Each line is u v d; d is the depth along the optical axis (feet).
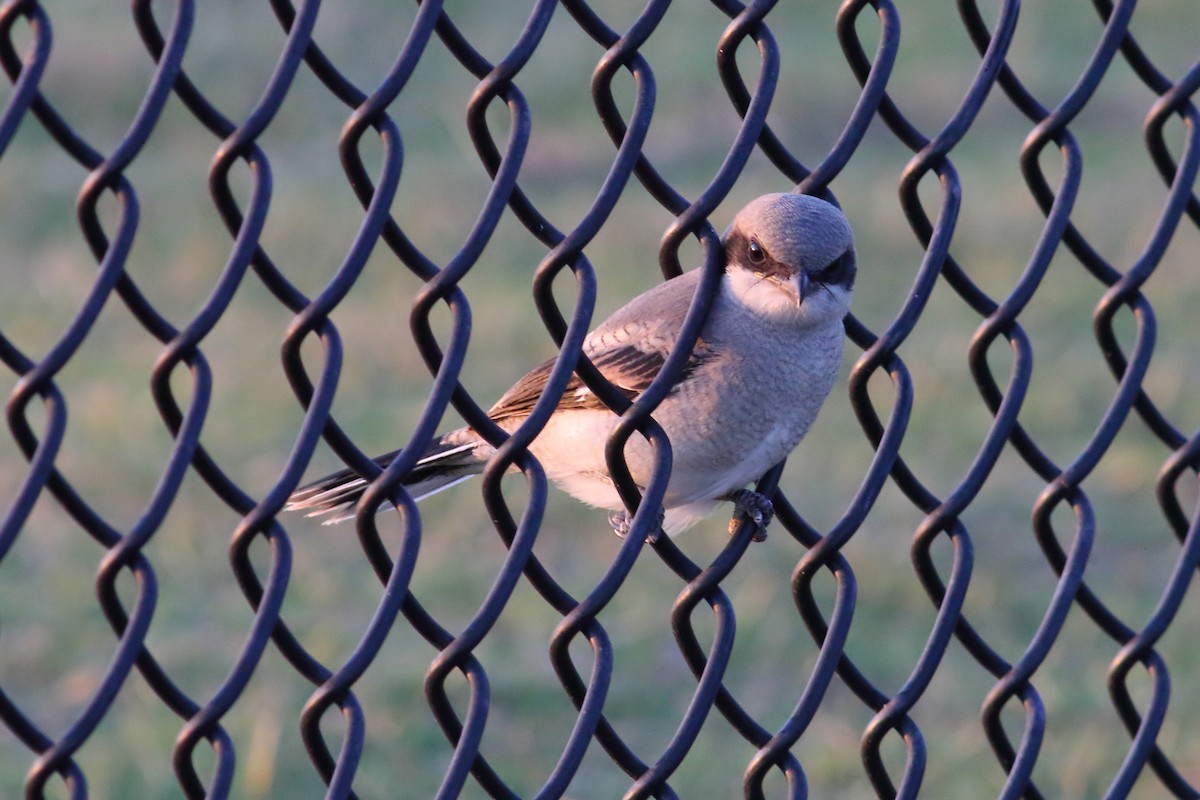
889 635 39.32
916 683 15.94
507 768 33.30
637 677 37.22
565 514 44.96
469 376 54.13
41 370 11.36
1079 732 34.45
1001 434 16.14
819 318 20.72
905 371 15.43
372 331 57.16
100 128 79.51
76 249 67.05
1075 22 93.86
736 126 79.77
